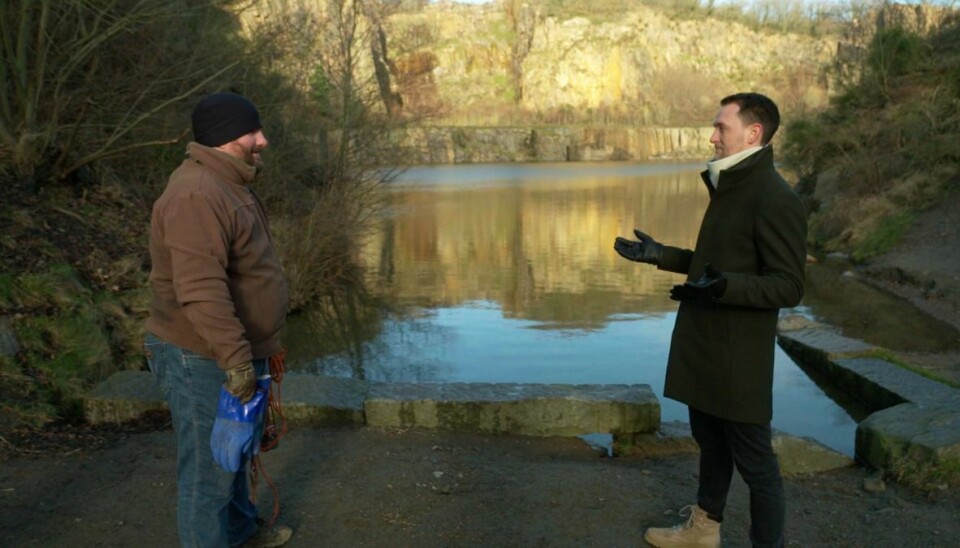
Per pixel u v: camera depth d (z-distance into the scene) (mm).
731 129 2754
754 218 2701
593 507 3650
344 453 4340
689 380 2875
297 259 11039
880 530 3531
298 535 3330
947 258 12273
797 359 7996
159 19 9062
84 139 8891
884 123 17219
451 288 12562
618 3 102188
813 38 100375
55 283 6199
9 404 4812
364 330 9914
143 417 4953
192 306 2418
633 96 97062
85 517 3469
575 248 16750
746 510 3680
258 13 11711
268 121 11500
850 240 15008
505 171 51812
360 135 12359
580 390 5098
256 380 2635
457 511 3602
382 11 13398
